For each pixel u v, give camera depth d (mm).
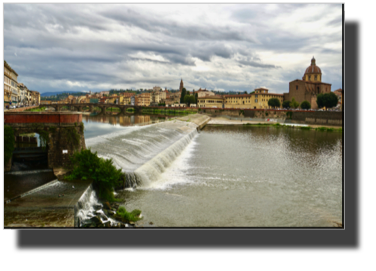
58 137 31875
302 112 158750
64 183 29672
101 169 31469
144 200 32156
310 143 83000
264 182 42125
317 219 29500
